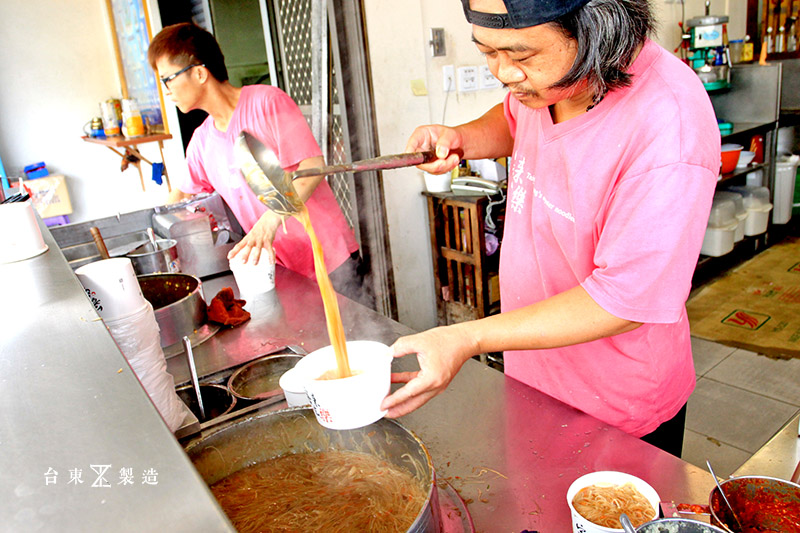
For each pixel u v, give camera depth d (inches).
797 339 116.4
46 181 163.5
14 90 164.9
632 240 36.4
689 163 35.2
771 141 159.9
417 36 117.6
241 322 68.5
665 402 48.7
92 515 16.9
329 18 110.2
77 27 170.7
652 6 34.1
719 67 153.0
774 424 92.6
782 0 172.9
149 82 158.1
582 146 41.1
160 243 82.8
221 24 149.5
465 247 120.6
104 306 40.8
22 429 21.4
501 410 44.4
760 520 27.4
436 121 124.6
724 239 146.9
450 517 34.0
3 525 16.8
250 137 46.5
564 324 37.2
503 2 29.6
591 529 29.6
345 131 115.3
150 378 42.8
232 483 37.5
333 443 39.0
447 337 35.9
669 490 34.4
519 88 34.3
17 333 29.9
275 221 76.1
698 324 127.3
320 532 32.9
